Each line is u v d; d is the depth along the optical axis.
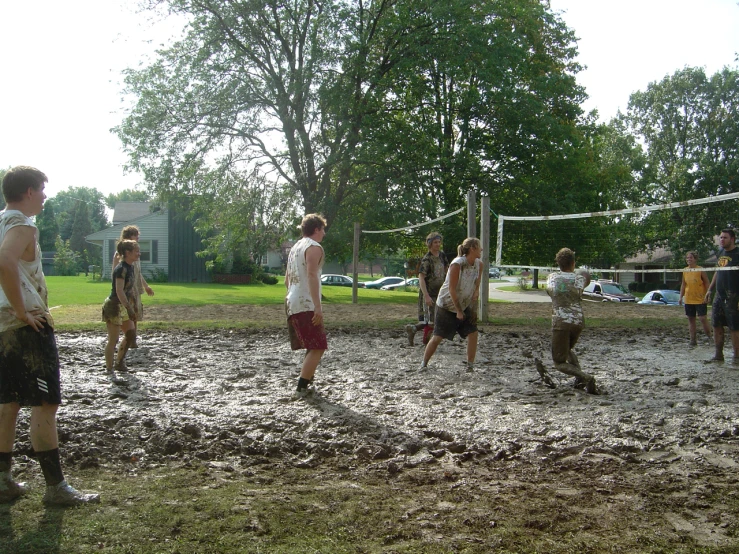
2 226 3.13
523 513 3.16
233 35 23.80
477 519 3.06
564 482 3.66
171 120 24.20
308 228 5.83
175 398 5.57
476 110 26.03
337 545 2.75
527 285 53.16
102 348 8.62
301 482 3.62
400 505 3.25
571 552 2.73
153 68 23.84
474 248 7.09
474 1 23.83
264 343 9.46
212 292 26.64
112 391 5.79
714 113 47.19
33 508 3.10
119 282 6.68
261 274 41.09
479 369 7.24
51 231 73.00
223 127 24.22
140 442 4.27
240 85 24.30
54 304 16.67
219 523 2.94
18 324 3.14
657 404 5.48
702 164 42.75
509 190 27.45
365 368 7.27
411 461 4.01
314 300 5.67
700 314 9.57
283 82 24.33
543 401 5.58
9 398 3.13
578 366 6.16
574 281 6.17
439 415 5.06
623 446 4.32
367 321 12.69
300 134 24.75
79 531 2.81
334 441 4.35
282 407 5.25
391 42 25.20
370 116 24.88
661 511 3.22
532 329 11.47
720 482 3.68
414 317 14.62
